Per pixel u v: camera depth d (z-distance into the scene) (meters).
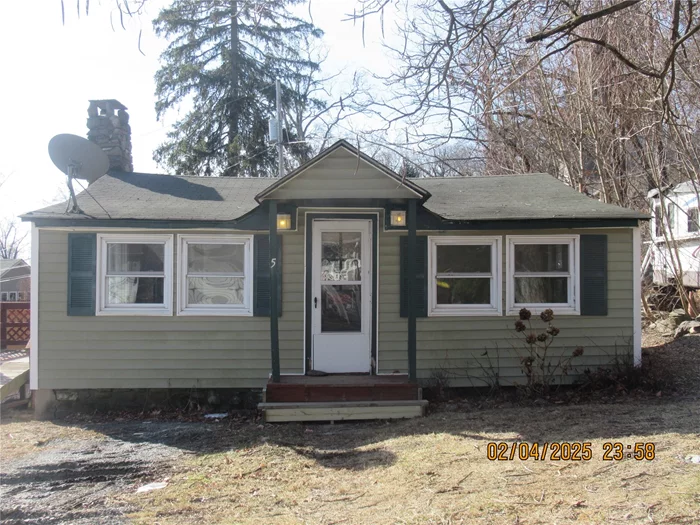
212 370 7.96
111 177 9.48
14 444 6.52
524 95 12.48
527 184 9.76
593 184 12.98
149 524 4.22
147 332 7.92
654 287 13.59
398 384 7.24
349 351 8.06
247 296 8.03
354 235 8.12
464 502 4.10
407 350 8.07
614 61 11.30
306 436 6.64
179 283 7.94
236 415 7.71
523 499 4.05
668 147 11.75
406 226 7.36
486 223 7.84
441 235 8.12
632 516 3.59
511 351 8.12
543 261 8.25
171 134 19.77
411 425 6.66
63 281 7.85
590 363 8.12
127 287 7.97
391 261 8.12
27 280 20.31
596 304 8.12
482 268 8.22
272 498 4.66
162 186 9.23
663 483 4.11
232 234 8.00
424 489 4.47
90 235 7.82
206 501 4.66
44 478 5.39
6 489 5.09
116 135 9.94
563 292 8.23
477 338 8.12
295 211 7.52
